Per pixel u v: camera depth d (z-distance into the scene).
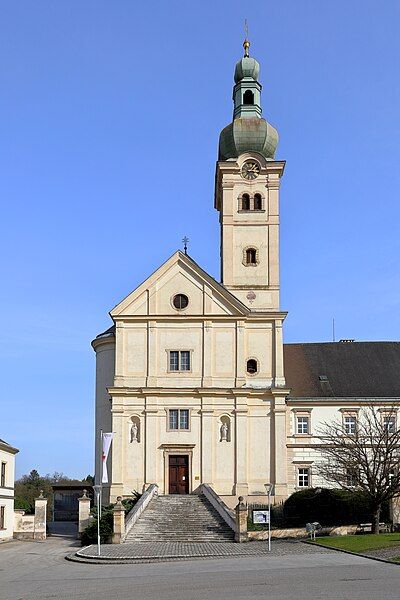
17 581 39.41
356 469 66.88
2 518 75.38
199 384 80.19
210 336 81.06
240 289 85.06
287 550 52.50
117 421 79.38
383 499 65.06
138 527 65.38
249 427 80.06
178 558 49.66
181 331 81.25
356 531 66.38
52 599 30.34
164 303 81.56
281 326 82.00
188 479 78.69
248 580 34.59
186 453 79.12
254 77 91.12
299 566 40.59
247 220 86.56
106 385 83.94
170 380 80.38
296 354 92.44
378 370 90.12
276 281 85.25
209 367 80.38
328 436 79.81
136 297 81.56
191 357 80.69
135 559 49.84
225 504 71.75
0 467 75.31
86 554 53.22
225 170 87.38
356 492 67.69
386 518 73.25
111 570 44.06
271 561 44.69
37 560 54.09
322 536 64.00
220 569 40.91
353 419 84.75
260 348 81.75
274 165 87.25
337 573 36.28
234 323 81.44
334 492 72.75
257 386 80.94
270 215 86.62
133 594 30.92
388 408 85.00
